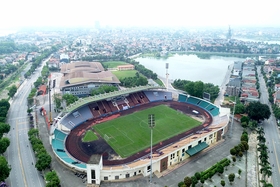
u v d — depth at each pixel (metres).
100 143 143.25
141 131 158.50
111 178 112.50
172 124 168.75
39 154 120.25
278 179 113.62
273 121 181.88
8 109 196.25
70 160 122.81
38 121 179.75
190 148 133.75
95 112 185.25
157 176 115.81
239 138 153.50
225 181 111.00
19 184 108.44
